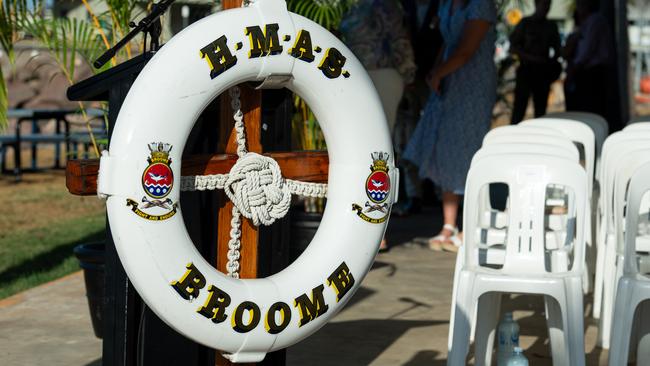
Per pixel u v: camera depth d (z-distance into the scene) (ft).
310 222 19.22
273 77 9.66
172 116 9.00
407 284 20.21
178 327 9.34
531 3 57.77
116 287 10.10
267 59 9.52
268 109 10.75
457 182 22.88
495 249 14.70
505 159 14.02
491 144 15.52
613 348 13.46
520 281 13.30
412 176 29.14
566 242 14.96
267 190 9.98
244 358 9.78
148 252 9.04
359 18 22.17
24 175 41.93
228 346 9.62
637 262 15.16
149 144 8.93
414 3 26.16
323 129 10.28
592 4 32.32
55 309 18.47
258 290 9.73
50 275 22.65
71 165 9.28
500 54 49.14
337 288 10.16
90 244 16.46
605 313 15.76
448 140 22.76
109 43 18.56
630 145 15.98
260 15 9.52
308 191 10.35
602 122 22.52
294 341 9.99
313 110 10.23
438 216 29.43
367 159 10.21
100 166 8.95
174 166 9.07
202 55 9.14
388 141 10.39
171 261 9.15
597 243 19.11
